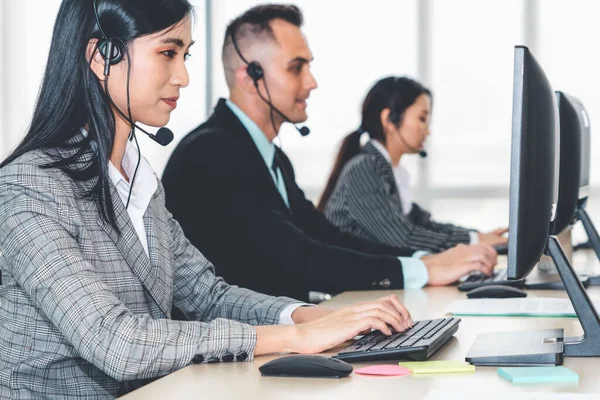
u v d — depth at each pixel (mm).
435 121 6898
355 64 6941
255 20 2826
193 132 2734
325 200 3781
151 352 1395
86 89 1571
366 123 3789
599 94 6578
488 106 6824
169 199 2619
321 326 1526
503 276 2707
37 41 6375
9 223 1448
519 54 1405
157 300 1671
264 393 1230
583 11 6586
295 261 2510
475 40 6812
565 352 1457
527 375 1272
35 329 1528
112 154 1664
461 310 2010
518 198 1406
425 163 6938
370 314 1562
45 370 1533
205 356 1442
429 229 4066
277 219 2561
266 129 2855
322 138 7004
